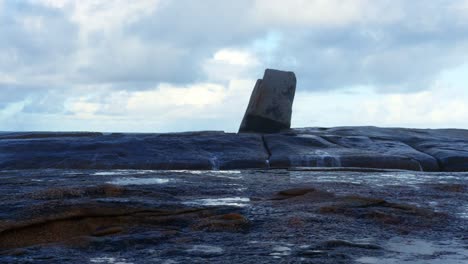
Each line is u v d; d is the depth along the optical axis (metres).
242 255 5.34
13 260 5.23
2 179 10.91
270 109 20.27
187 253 5.44
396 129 21.41
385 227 6.72
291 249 5.56
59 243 5.87
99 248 5.70
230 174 12.72
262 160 15.73
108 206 7.06
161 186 9.72
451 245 5.87
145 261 5.18
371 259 5.21
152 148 16.36
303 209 7.56
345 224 6.77
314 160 15.81
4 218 6.59
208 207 7.55
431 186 10.42
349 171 14.38
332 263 5.03
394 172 14.23
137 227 6.64
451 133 21.19
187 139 17.27
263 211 7.46
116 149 16.14
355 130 20.75
